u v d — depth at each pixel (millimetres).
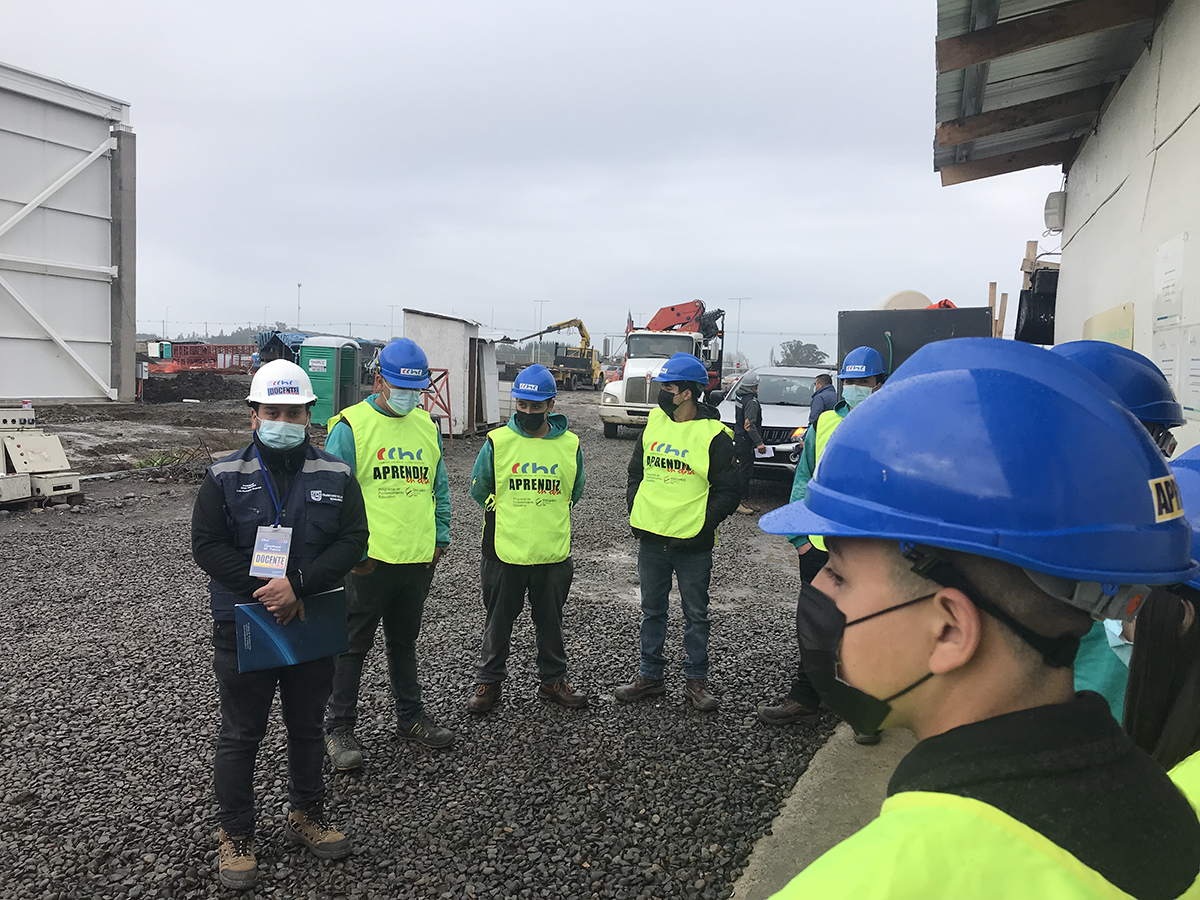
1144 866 554
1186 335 4117
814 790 3158
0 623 4980
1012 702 666
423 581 3502
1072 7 4879
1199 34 4102
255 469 2611
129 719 3697
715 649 4887
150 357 31266
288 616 2547
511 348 60562
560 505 3840
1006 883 528
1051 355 714
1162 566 658
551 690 3975
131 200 13297
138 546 7008
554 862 2672
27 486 8336
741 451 9547
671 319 21109
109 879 2549
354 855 2711
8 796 3016
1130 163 5523
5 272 11930
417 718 3545
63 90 12297
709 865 2666
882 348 9312
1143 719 1218
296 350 18391
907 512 680
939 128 7125
